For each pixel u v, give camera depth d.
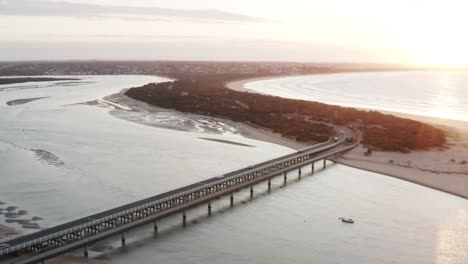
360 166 126.12
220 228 81.56
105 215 76.00
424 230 80.75
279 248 73.38
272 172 109.19
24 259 62.78
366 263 68.38
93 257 69.12
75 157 129.25
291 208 92.19
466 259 69.62
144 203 81.12
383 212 89.75
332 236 78.19
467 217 87.19
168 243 74.88
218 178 97.44
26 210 87.75
